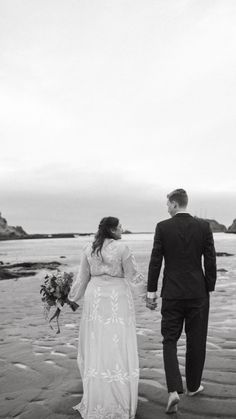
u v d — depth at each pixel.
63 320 8.71
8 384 4.84
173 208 4.65
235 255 36.31
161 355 5.73
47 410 4.12
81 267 4.53
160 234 4.51
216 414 3.91
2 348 6.41
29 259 37.69
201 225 4.48
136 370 4.16
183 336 6.72
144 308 10.00
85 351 4.23
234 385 4.54
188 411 4.00
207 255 4.44
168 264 4.47
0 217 173.75
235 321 7.99
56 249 64.75
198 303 4.34
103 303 4.24
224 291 12.84
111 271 4.30
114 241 4.38
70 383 4.79
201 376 4.41
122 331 4.19
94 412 3.97
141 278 4.33
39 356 5.86
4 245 90.75
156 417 3.92
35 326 8.12
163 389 4.53
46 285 4.89
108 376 4.03
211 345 6.14
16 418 3.98
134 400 3.99
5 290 14.72
